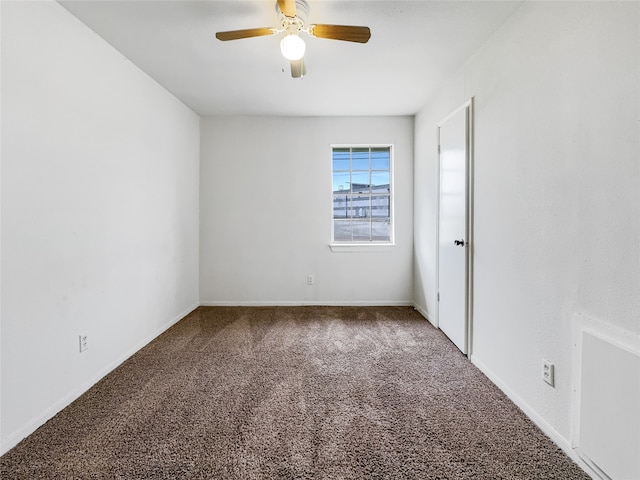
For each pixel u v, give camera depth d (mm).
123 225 2303
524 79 1678
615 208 1168
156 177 2768
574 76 1348
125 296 2330
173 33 2008
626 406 1098
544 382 1533
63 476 1272
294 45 1742
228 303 3756
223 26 1937
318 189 3719
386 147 3758
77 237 1851
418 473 1282
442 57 2283
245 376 2086
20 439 1474
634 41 1093
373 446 1434
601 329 1223
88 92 1936
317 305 3752
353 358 2361
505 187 1856
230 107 3381
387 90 2908
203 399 1815
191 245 3518
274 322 3176
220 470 1301
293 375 2100
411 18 1841
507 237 1838
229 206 3721
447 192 2707
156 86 2750
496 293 1959
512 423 1596
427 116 3209
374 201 3799
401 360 2322
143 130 2557
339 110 3463
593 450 1228
